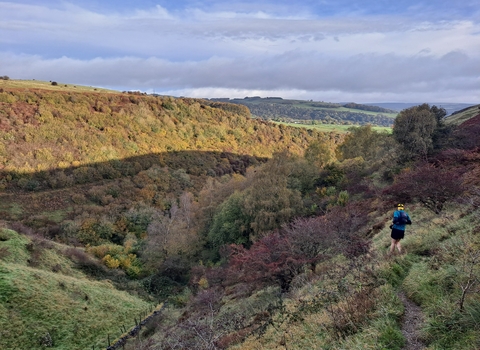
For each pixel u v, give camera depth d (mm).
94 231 35188
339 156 50750
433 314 4660
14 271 18688
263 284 12500
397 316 5027
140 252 32781
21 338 15047
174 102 77438
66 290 19641
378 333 4691
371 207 18688
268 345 6859
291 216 26219
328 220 13594
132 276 28766
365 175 33344
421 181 11641
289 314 7934
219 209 33969
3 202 36656
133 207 41281
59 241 32125
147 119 64938
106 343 17156
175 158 61344
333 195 29453
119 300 21922
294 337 6562
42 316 16688
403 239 9250
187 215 35906
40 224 34781
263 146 79500
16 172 40188
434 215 10836
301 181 35312
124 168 51375
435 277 5664
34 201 38719
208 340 8609
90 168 46750
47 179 42312
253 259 12500
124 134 58000
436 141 27484
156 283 28062
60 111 53156
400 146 29656
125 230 37844
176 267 29953
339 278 8391
